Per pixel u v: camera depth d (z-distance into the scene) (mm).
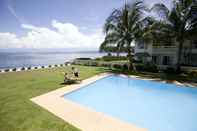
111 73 23750
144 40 25391
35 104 9297
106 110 10484
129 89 16328
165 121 8828
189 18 21828
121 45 27031
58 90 12969
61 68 28859
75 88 13781
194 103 12117
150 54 31812
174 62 28750
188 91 15398
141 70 26375
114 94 14516
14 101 9695
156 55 31141
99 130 6363
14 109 8352
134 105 11633
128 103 12055
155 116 9531
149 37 24219
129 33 26578
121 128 6609
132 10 25844
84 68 29359
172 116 9617
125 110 10555
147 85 17812
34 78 18188
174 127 8086
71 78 16625
